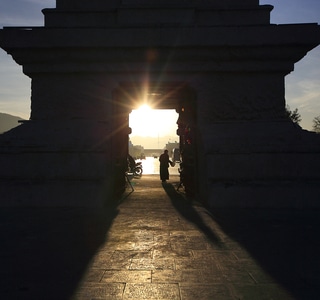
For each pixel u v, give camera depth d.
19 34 9.39
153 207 8.38
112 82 9.83
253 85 9.86
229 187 8.34
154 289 3.49
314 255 4.63
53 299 3.26
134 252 4.77
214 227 6.29
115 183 10.22
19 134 9.33
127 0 10.04
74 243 5.22
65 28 9.38
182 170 11.64
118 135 10.97
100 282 3.68
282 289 3.51
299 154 8.62
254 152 8.61
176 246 5.06
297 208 8.23
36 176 8.78
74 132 9.29
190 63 9.70
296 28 9.31
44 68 9.72
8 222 6.72
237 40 9.30
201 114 9.78
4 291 3.44
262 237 5.58
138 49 9.48
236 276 3.87
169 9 9.99
